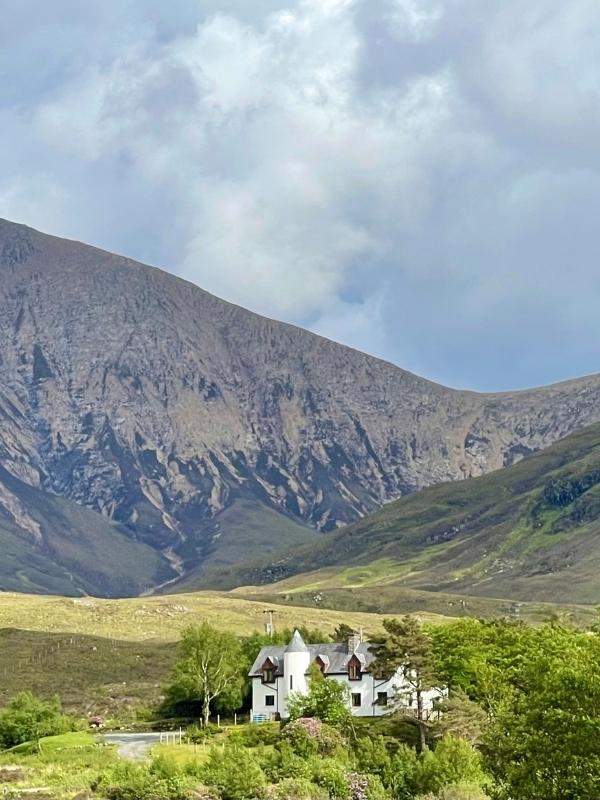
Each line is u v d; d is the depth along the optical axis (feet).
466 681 490.49
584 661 230.89
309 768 351.67
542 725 225.97
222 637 616.80
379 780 345.31
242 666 617.62
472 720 422.00
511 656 485.15
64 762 406.41
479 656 497.46
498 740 244.63
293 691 554.46
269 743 451.53
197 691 595.47
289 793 329.11
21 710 564.30
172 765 333.62
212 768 341.21
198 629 634.84
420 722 464.24
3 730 547.49
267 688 599.98
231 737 469.57
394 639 493.36
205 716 581.53
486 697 442.09
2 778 359.46
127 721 610.65
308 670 581.12
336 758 382.83
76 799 307.58
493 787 260.01
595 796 216.54
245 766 339.36
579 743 219.61
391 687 545.85
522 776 226.79
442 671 504.43
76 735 519.60
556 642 284.82
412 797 334.03
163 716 618.03
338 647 595.06
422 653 489.67
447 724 422.82
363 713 556.10
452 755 341.41
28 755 452.76
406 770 345.31
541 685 230.89
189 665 601.21
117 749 449.89
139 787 320.09
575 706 222.69
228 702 602.44
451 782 332.80
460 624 536.42
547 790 221.66
